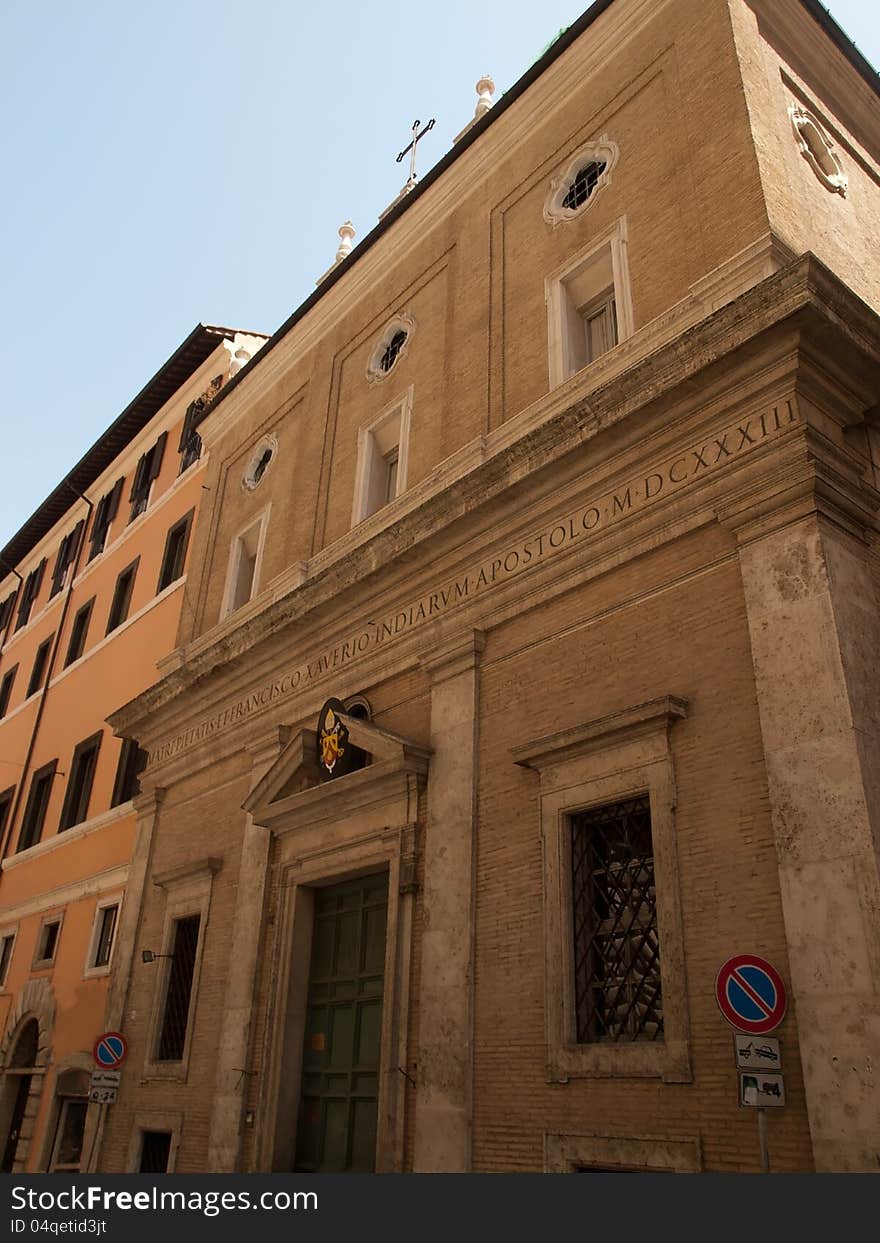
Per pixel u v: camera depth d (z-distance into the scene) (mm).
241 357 21281
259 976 12016
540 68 13203
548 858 8719
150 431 23766
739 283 9211
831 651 7191
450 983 9156
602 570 9359
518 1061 8336
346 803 11375
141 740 17188
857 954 6309
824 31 11914
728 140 10117
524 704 9734
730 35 10602
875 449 8703
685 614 8500
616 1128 7391
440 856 9844
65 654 23641
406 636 11578
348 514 14211
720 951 7191
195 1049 12664
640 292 10555
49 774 21859
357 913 11352
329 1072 10891
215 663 15016
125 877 17016
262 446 17766
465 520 10883
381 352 15125
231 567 17031
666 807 7898
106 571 23297
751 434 8398
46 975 18297
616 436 9445
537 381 11547
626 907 8242
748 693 7742
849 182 11391
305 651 13516
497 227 13375
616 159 11742
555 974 8281
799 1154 6285
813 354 8172
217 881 13633
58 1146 16141
